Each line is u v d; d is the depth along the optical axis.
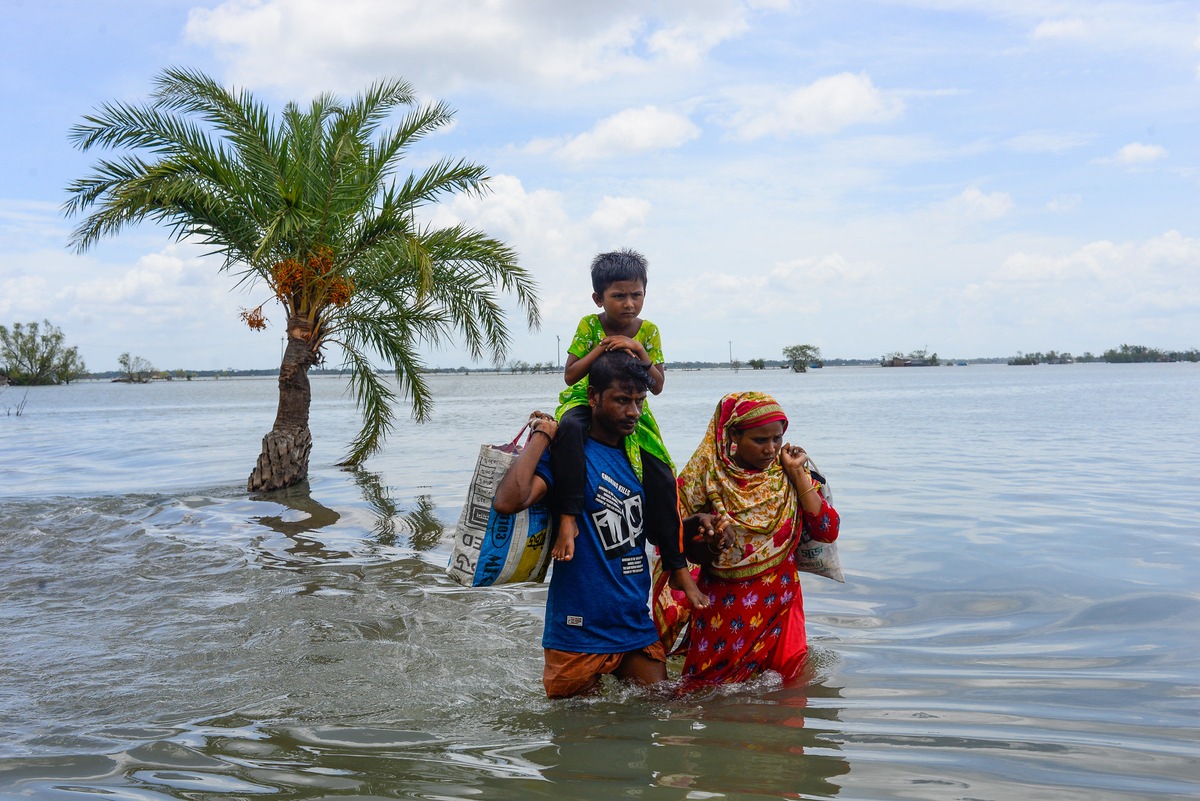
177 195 12.63
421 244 14.01
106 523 10.18
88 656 5.11
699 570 4.84
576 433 4.19
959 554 7.43
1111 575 6.50
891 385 77.62
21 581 7.24
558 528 4.20
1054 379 89.75
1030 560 7.10
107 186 13.11
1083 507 9.81
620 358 4.12
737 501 4.38
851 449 17.62
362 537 9.09
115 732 3.84
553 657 4.26
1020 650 4.88
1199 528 8.34
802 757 3.38
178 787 3.18
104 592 6.81
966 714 3.86
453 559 4.31
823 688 4.31
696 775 3.21
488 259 14.51
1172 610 5.53
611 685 4.40
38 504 11.95
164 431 30.44
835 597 6.20
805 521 4.58
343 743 3.67
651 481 4.36
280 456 13.23
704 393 62.69
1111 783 3.06
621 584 4.27
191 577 7.30
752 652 4.45
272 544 8.75
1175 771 3.16
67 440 26.67
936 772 3.19
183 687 4.52
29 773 3.34
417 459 17.56
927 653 4.88
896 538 8.23
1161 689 4.13
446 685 4.54
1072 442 18.56
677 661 4.96
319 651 5.16
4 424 37.41
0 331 96.75
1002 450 16.97
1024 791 3.00
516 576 4.27
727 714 3.96
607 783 3.15
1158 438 19.11
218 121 13.38
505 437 23.17
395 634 5.53
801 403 42.03
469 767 3.35
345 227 14.09
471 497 4.30
